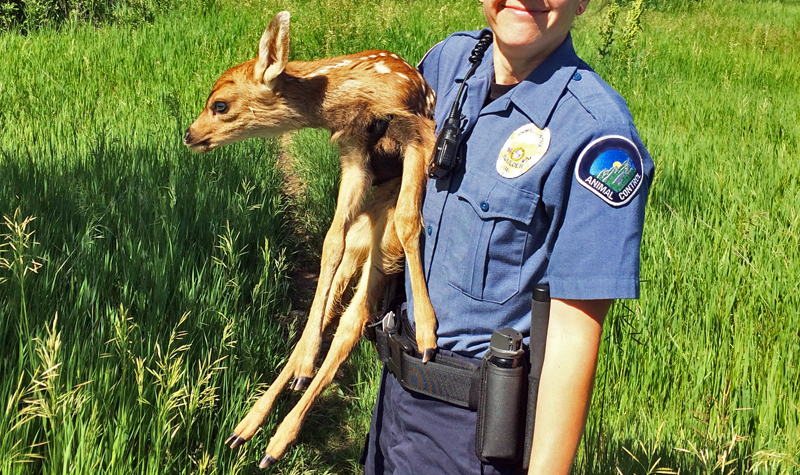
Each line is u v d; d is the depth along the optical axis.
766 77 10.57
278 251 5.33
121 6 12.29
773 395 3.13
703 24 15.98
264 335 4.02
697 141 7.02
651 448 2.83
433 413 1.96
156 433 2.86
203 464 2.75
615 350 3.53
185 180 5.36
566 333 1.63
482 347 1.87
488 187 1.77
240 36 10.72
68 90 7.92
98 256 3.93
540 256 1.75
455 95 2.07
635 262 1.59
